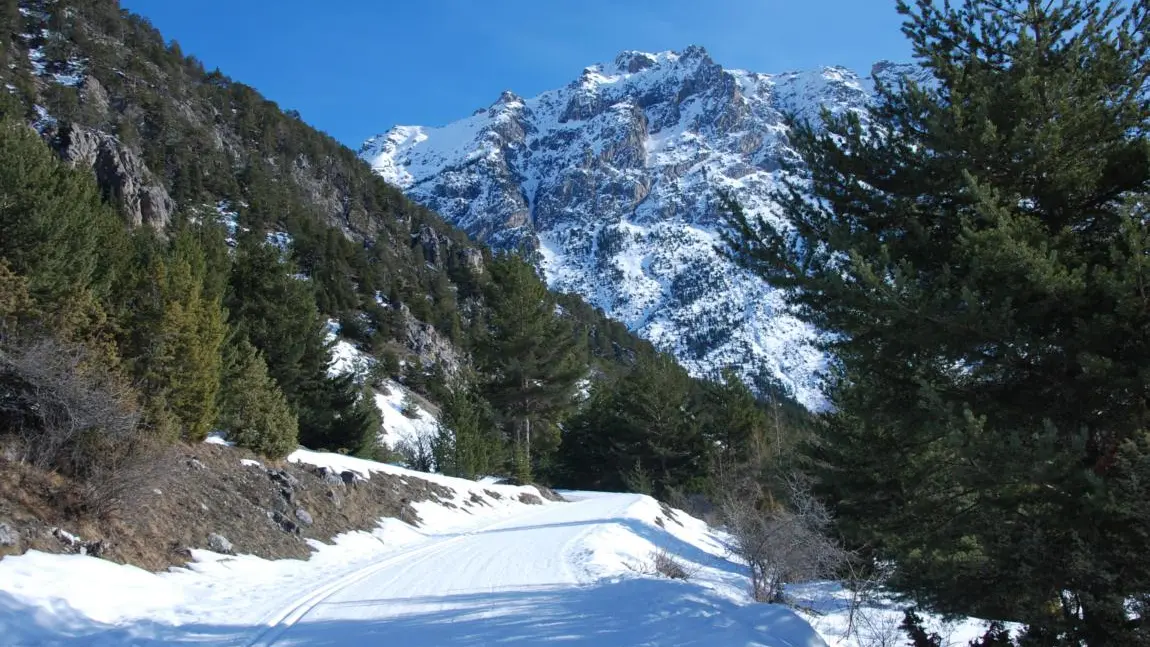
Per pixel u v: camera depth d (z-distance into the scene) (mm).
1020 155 8562
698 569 17578
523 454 37156
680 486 45844
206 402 15484
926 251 9344
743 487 25266
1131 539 7148
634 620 8602
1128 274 6949
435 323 91000
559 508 30047
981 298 8305
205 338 16016
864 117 10062
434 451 35031
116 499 10531
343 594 10656
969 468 7637
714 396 47469
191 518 12539
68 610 7660
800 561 12344
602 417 52281
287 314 27891
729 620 8273
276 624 8414
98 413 10523
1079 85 8617
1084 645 7684
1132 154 8523
